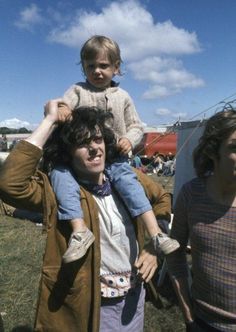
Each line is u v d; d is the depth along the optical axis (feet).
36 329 7.10
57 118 7.22
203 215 6.95
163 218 7.97
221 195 6.86
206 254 6.93
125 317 7.64
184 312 7.53
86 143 7.12
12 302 15.47
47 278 7.04
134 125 10.51
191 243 7.23
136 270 7.55
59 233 7.09
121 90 10.66
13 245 22.59
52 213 7.13
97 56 10.03
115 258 7.46
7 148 112.27
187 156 23.53
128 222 7.63
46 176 7.29
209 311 6.97
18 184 6.83
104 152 7.34
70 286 6.95
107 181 7.61
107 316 7.49
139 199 7.49
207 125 6.95
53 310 7.02
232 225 6.70
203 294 7.07
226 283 6.75
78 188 7.29
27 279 17.48
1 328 9.27
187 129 23.80
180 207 7.39
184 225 7.46
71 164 7.52
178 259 7.72
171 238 7.45
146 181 8.14
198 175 7.24
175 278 7.66
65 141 7.18
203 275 6.99
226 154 6.59
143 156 78.89
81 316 6.97
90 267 7.09
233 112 6.64
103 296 7.38
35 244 22.82
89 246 6.83
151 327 14.28
